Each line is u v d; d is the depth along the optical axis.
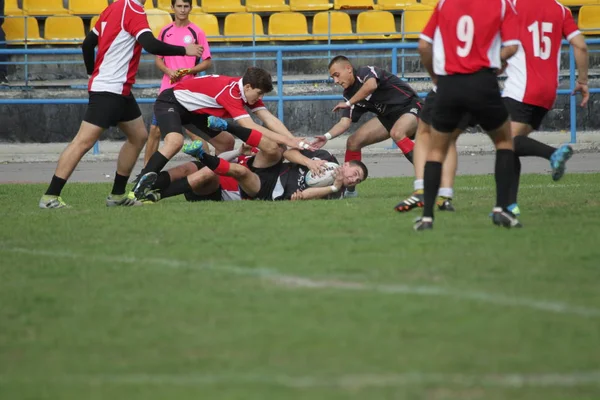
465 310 14.67
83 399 11.09
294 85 63.81
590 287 16.17
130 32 30.22
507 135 22.39
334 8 70.56
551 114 63.22
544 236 21.48
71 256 20.19
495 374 11.66
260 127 30.47
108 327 14.17
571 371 11.75
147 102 57.06
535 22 26.61
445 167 26.97
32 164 55.12
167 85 40.16
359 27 68.69
